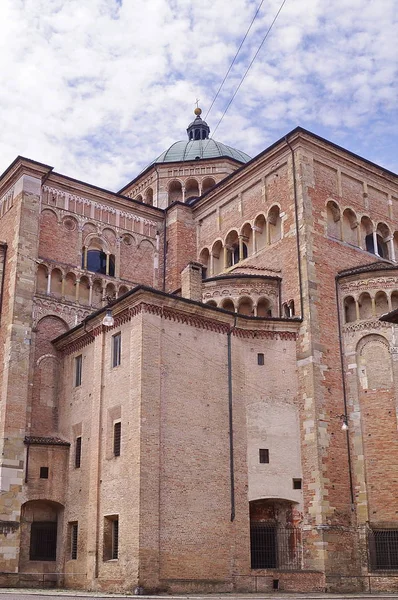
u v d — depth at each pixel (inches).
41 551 1761.8
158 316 1664.6
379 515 1690.5
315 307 1851.6
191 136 3088.1
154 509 1504.7
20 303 1940.2
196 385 1681.8
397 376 1775.3
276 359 1820.9
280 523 1713.8
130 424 1579.7
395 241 2181.3
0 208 2164.1
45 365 1953.7
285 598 1331.2
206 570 1546.5
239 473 1684.3
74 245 2150.6
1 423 1813.5
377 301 1871.3
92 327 1822.1
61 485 1788.9
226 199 2273.6
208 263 2321.6
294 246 1946.4
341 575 1628.9
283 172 2060.8
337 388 1809.8
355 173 2128.4
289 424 1768.0
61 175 2165.4
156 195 2748.5
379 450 1738.4
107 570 1536.7
